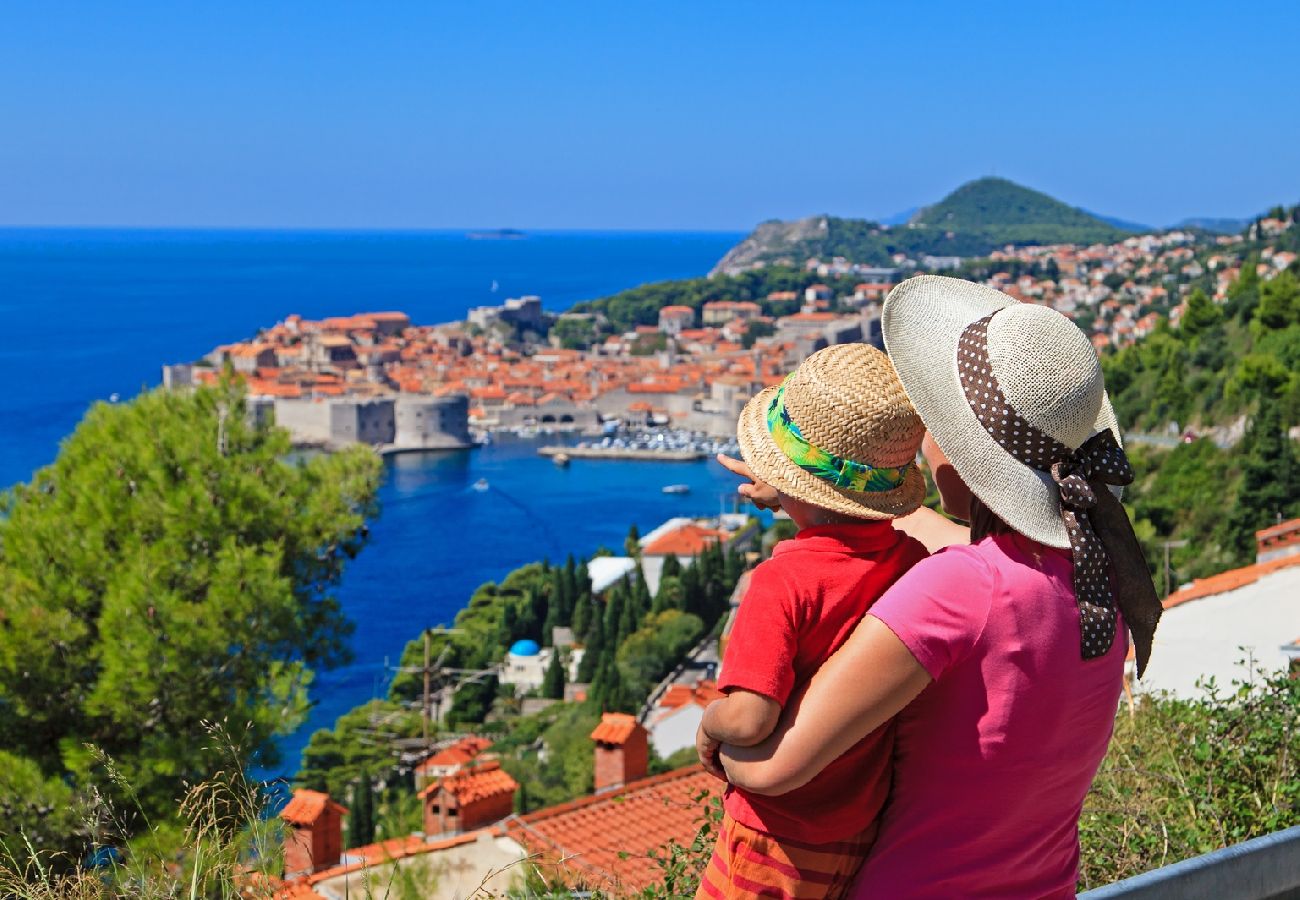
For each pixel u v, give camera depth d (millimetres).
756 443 2316
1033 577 2141
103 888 3357
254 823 3271
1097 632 2148
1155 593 2273
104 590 13062
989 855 2178
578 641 83625
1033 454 2188
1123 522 2254
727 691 2172
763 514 129750
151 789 11148
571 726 46031
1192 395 80500
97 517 13172
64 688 12383
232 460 14391
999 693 2098
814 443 2230
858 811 2211
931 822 2186
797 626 2160
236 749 3416
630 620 80062
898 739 2230
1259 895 2979
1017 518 2176
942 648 2074
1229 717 5773
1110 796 5141
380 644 93125
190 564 13406
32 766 10242
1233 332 87625
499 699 67500
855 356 2291
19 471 145125
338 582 15297
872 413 2201
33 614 12016
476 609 95438
